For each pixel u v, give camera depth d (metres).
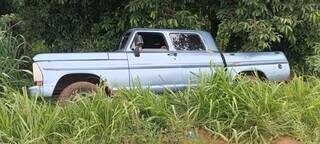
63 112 6.73
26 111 6.44
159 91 9.92
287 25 11.37
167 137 6.52
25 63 11.17
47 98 9.15
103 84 8.40
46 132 6.32
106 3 12.82
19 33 13.20
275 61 10.89
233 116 6.87
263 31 11.11
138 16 11.68
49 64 9.25
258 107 6.95
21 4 12.87
